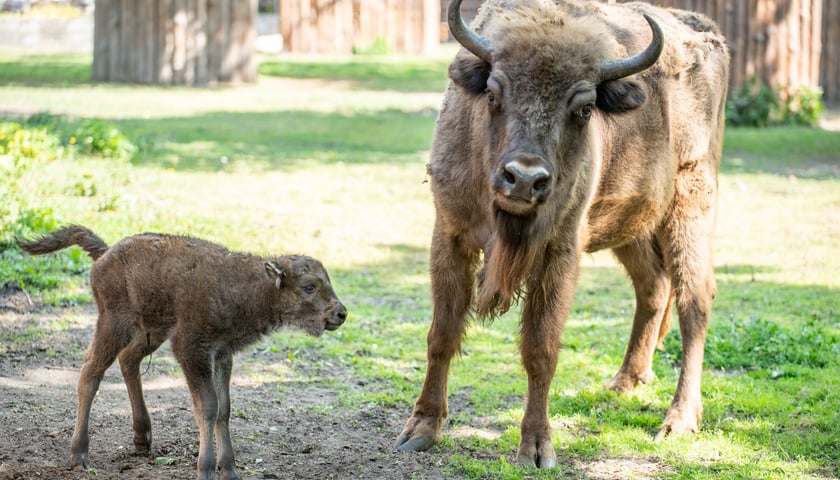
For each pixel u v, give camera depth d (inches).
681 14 511.5
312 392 453.4
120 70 1657.2
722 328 560.1
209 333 325.1
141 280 331.0
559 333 381.4
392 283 656.4
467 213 380.8
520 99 347.9
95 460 349.7
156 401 422.9
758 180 1051.3
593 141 385.7
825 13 1696.6
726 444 406.0
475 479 358.9
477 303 386.0
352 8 2191.2
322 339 530.9
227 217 754.8
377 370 487.5
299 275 340.5
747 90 1401.3
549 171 336.8
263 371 477.4
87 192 765.9
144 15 1644.9
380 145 1182.3
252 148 1103.0
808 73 1432.1
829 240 810.2
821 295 657.6
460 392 467.5
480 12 418.6
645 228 457.1
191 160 999.6
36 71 1739.7
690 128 462.0
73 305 546.3
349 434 402.9
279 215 788.0
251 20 1708.9
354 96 1601.9
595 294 669.9
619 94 367.9
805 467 379.2
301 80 1777.8
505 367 508.1
